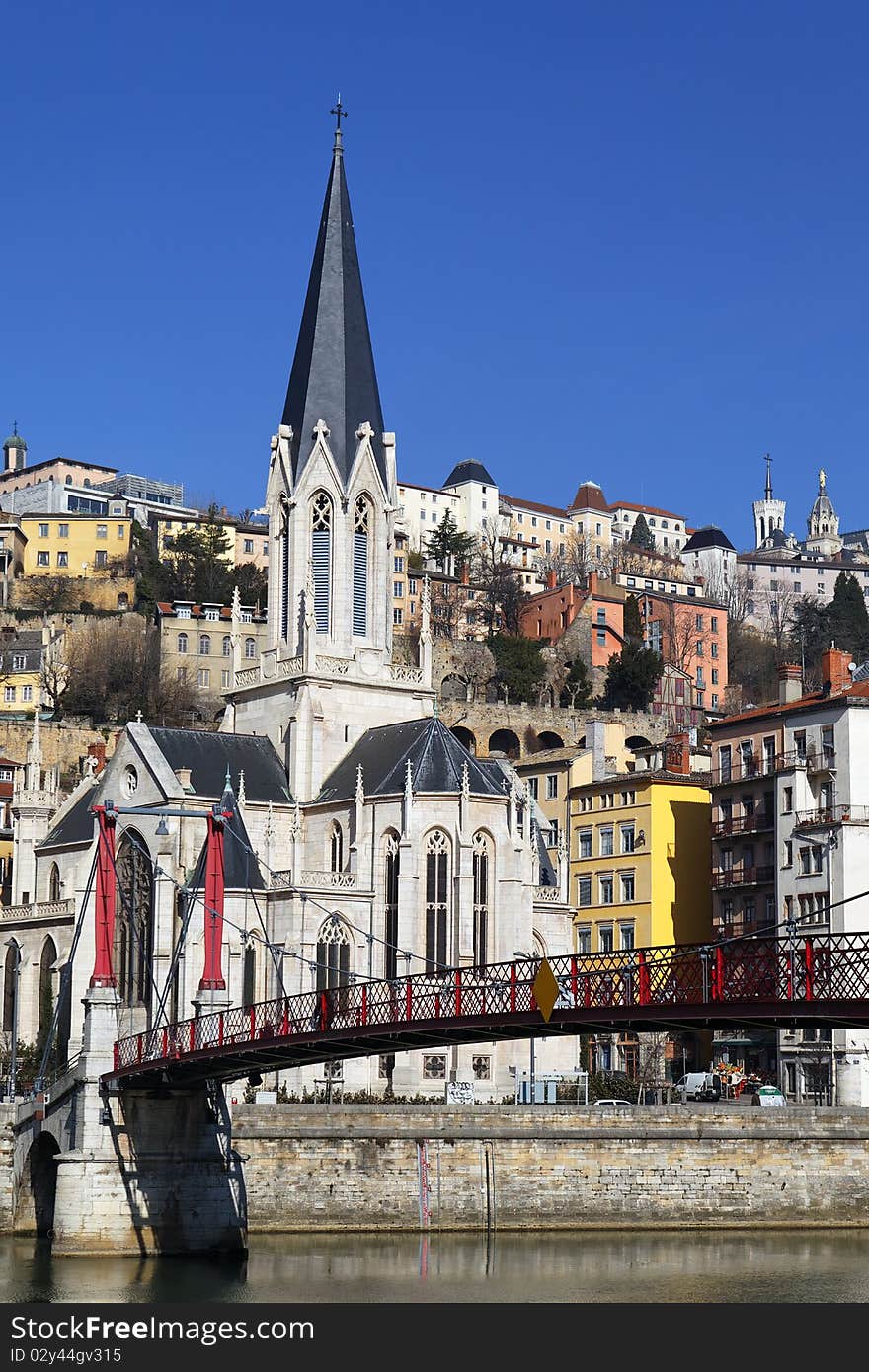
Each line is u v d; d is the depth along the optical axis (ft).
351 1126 365.61
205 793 469.16
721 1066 490.49
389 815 455.22
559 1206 373.40
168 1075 324.39
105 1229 326.44
